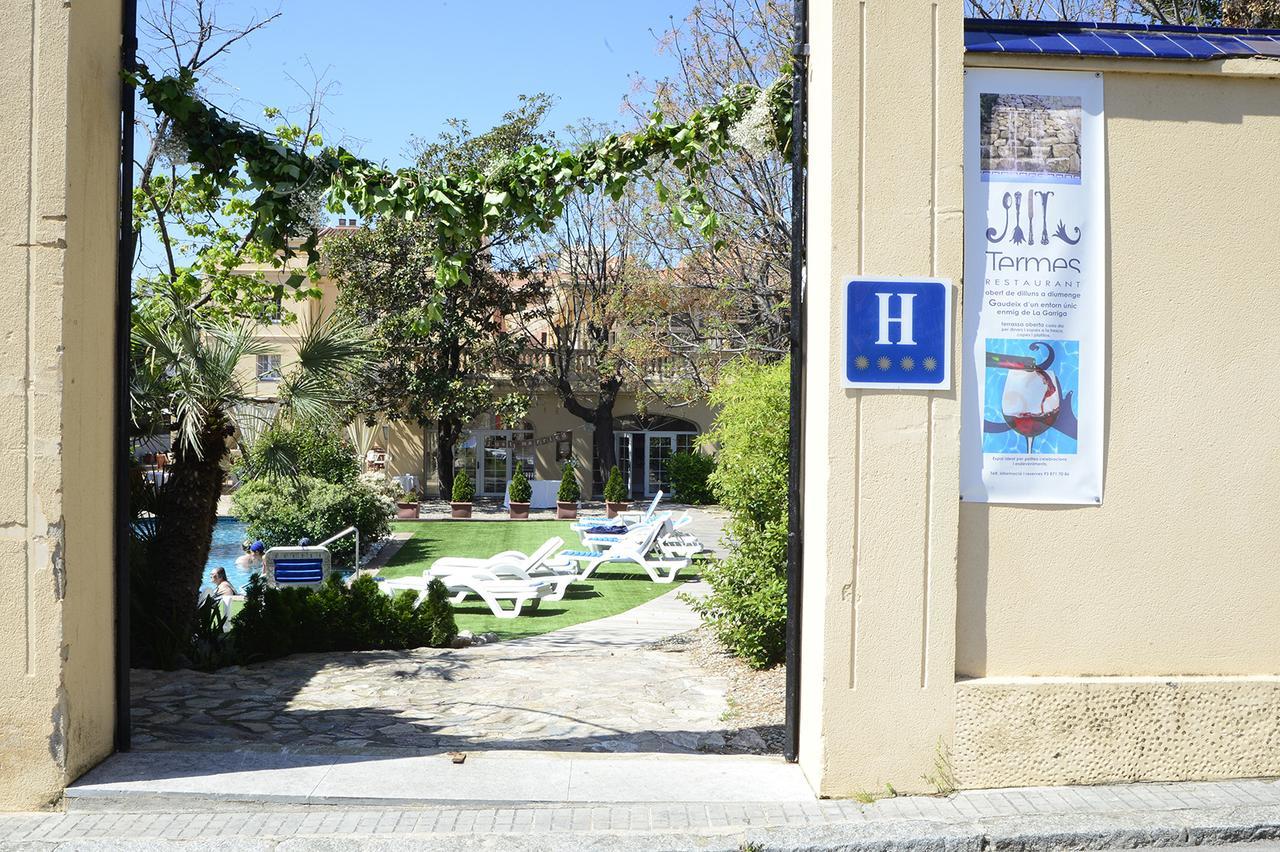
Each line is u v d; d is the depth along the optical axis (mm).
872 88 5270
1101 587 5488
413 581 13461
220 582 14312
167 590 8930
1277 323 5535
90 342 5500
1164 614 5508
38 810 5113
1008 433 5449
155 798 5102
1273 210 5523
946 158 5289
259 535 18672
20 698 5137
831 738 5266
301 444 10898
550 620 12594
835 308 5270
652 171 6426
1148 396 5504
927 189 5289
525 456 35250
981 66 5434
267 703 7520
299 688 8031
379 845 4637
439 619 10203
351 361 9898
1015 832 4766
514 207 6391
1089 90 5469
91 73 5465
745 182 18359
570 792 5211
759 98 6266
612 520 23766
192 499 9055
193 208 12094
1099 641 5488
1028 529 5461
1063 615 5473
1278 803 5137
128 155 5844
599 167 6297
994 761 5344
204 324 9680
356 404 28547
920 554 5305
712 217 6387
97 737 5531
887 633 5297
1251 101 5520
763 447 9297
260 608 9492
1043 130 5457
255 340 9633
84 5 5359
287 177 6250
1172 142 5496
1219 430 5523
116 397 5824
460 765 5578
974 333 5438
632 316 28125
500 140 30453
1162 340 5508
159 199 12047
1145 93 5484
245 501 18812
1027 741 5355
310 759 5625
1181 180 5500
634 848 4613
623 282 29297
